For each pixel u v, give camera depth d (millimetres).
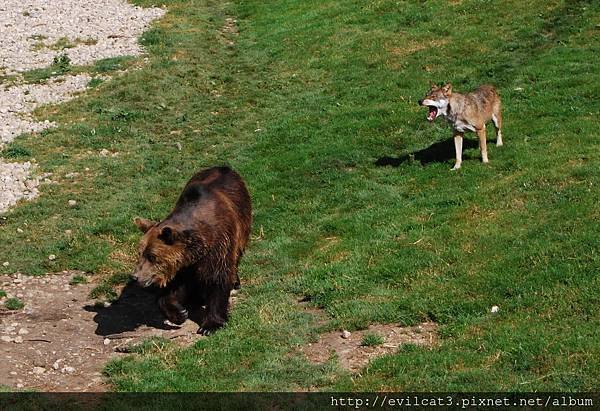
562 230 12211
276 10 30797
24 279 13414
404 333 10570
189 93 23172
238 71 24953
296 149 18672
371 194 15750
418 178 16047
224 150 19281
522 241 12180
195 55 26438
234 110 21906
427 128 18781
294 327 10984
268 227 15000
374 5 28734
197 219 10625
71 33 29484
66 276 13570
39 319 12008
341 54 24969
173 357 10547
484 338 9859
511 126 17734
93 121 21109
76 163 18484
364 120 19734
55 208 16109
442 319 10672
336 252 13305
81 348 11086
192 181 11992
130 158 18797
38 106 22328
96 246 14469
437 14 26906
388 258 12648
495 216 13359
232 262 11125
